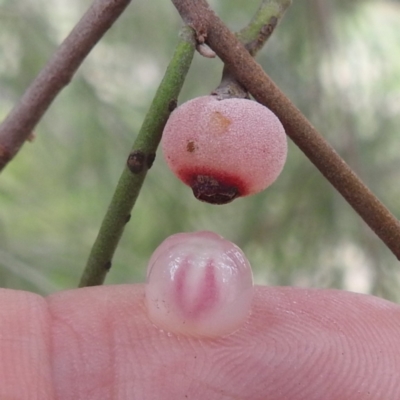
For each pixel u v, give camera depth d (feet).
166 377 0.23
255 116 0.19
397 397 0.23
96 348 0.23
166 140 0.19
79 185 0.52
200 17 0.20
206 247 0.23
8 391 0.21
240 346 0.23
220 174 0.19
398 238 0.21
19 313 0.23
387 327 0.24
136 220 0.53
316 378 0.23
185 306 0.23
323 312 0.25
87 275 0.22
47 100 0.23
